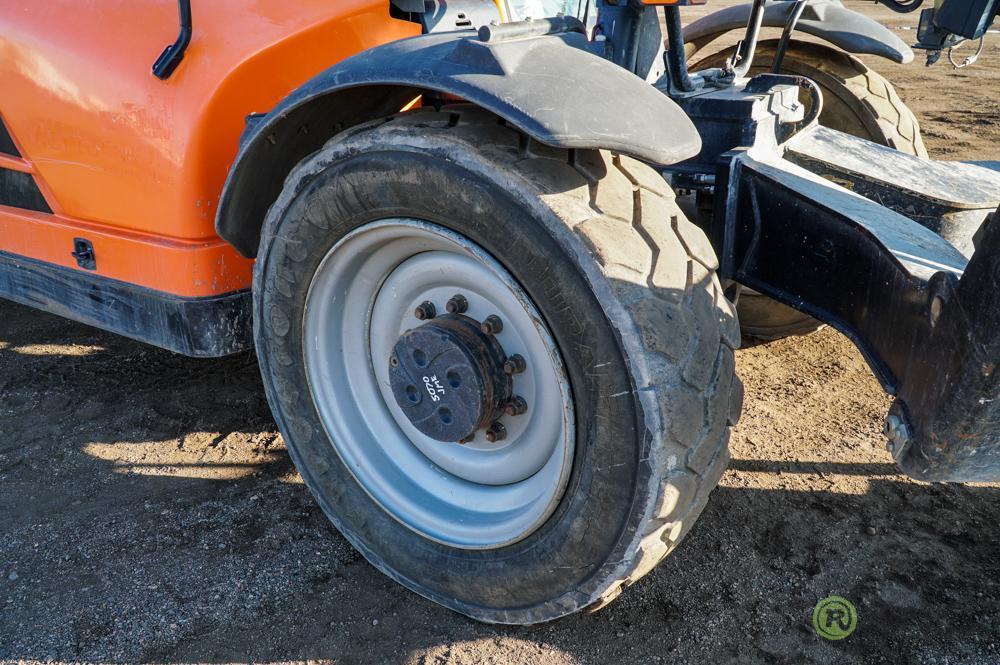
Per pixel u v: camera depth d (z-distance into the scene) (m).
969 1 1.78
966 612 1.99
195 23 2.14
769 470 2.56
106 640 1.94
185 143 2.10
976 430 1.31
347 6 2.25
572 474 1.62
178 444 2.78
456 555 1.90
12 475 2.62
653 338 1.45
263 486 2.54
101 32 2.26
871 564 2.15
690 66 3.78
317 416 2.07
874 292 1.68
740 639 1.92
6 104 2.46
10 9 2.41
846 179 2.42
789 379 3.16
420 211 1.65
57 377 3.25
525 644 1.91
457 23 2.52
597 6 2.37
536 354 1.73
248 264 2.31
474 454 1.95
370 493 2.04
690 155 1.54
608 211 1.52
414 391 1.83
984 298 1.25
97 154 2.29
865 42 3.10
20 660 1.89
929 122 7.53
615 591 1.70
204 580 2.13
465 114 1.63
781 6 3.13
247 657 1.89
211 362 3.36
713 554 2.19
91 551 2.25
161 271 2.27
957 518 2.33
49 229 2.55
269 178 1.94
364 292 1.99
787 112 2.33
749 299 3.16
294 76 2.21
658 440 1.47
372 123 1.72
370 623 1.99
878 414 2.90
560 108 1.41
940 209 2.32
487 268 1.72
